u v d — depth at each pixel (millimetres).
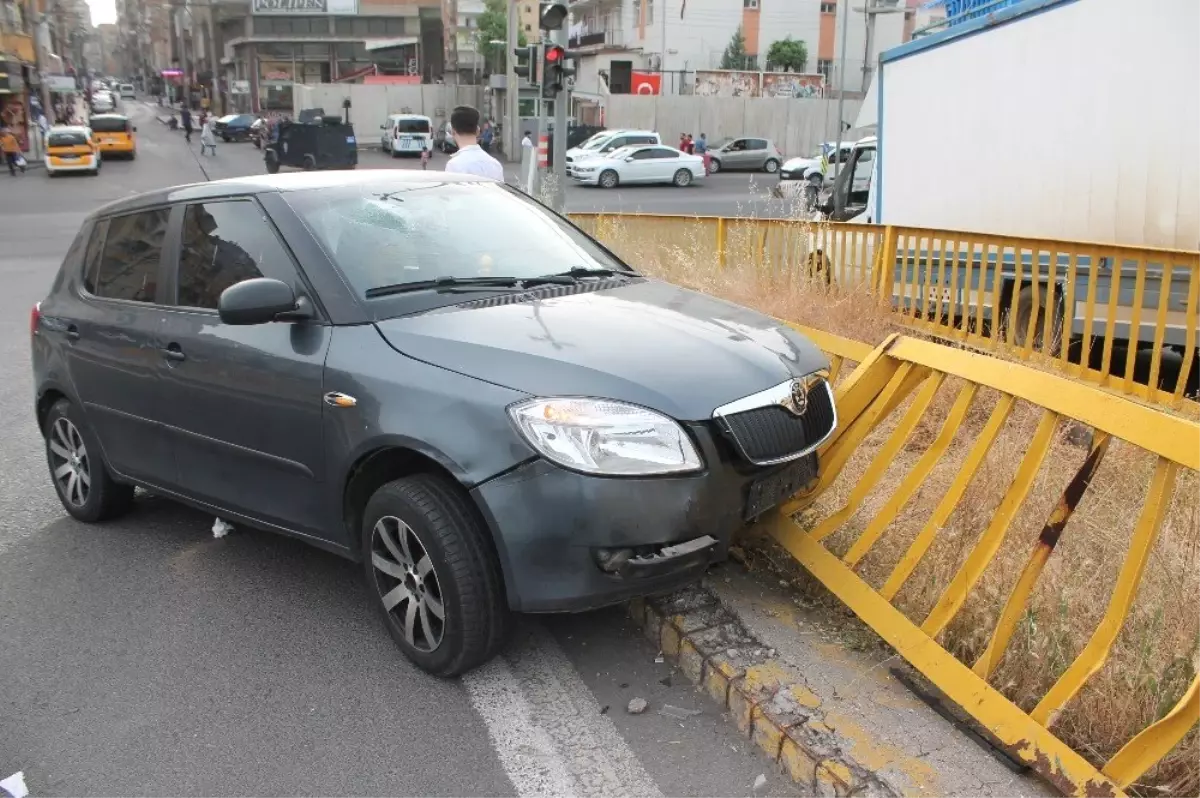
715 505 3199
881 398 4059
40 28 59406
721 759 3100
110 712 3432
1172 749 2674
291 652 3797
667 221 11492
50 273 15430
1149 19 7113
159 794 3000
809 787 2906
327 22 78375
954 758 2883
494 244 4250
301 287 3777
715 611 3756
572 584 3131
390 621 3654
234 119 59156
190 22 103500
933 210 9492
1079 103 7738
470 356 3326
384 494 3441
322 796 2979
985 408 5484
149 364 4309
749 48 55656
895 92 9930
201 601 4234
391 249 3953
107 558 4707
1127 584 2822
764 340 3691
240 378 3867
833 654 3436
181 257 4340
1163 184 7148
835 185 12258
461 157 8633
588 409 3100
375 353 3488
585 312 3680
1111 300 6555
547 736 3242
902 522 4113
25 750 3227
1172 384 7688
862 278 8727
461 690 3512
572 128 43250
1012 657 3164
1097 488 4172
